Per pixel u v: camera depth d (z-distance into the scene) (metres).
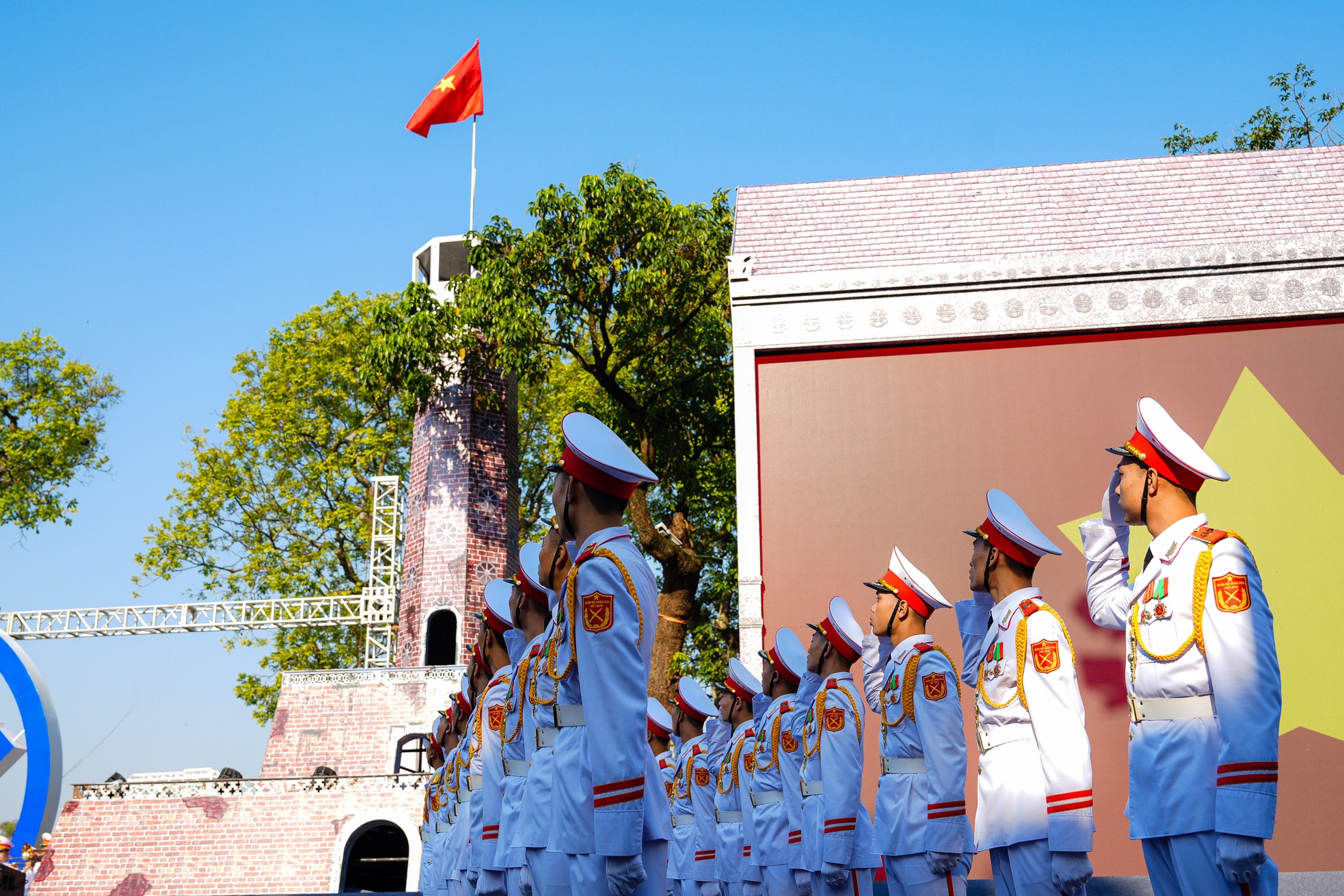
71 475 38.78
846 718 7.35
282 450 38.00
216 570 37.16
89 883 25.03
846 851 7.14
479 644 8.12
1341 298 12.59
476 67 34.44
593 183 25.34
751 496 12.80
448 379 27.47
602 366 27.20
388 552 35.34
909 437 12.87
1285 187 13.68
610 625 4.72
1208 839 4.36
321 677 29.41
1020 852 5.58
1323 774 11.28
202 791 25.81
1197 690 4.51
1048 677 5.50
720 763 9.99
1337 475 12.14
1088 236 13.52
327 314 38.91
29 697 25.42
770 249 13.89
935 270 13.23
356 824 25.27
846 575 12.52
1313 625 11.69
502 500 31.30
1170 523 4.84
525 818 5.30
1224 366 12.62
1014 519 6.11
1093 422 12.63
